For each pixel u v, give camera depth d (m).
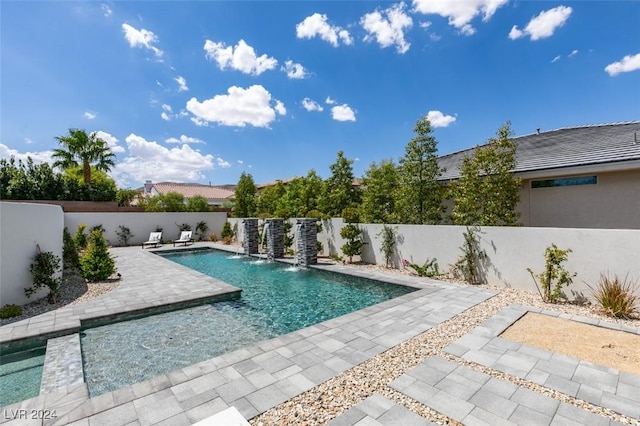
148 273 10.41
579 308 6.25
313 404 3.17
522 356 4.19
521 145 11.92
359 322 5.53
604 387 3.43
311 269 11.65
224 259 14.80
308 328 5.26
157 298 7.41
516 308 6.23
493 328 5.18
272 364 4.00
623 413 2.99
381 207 13.86
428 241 9.74
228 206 29.23
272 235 13.69
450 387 3.47
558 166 8.62
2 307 6.40
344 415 2.99
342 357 4.20
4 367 4.62
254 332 5.96
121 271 10.80
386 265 11.09
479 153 9.31
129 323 6.37
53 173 19.52
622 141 8.66
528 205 9.80
